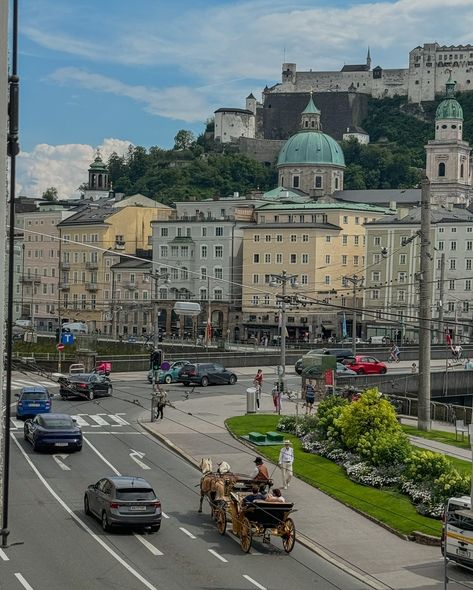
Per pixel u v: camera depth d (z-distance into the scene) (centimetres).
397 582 4119
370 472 5841
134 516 4659
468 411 8481
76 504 5281
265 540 4681
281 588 3981
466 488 5116
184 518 5091
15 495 5425
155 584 3953
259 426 7781
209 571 4175
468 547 4150
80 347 15175
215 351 16000
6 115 2320
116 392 10312
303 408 9088
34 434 6719
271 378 12231
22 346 15612
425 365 7681
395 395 9950
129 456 6669
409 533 4834
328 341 19150
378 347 16600
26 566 4128
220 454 6725
